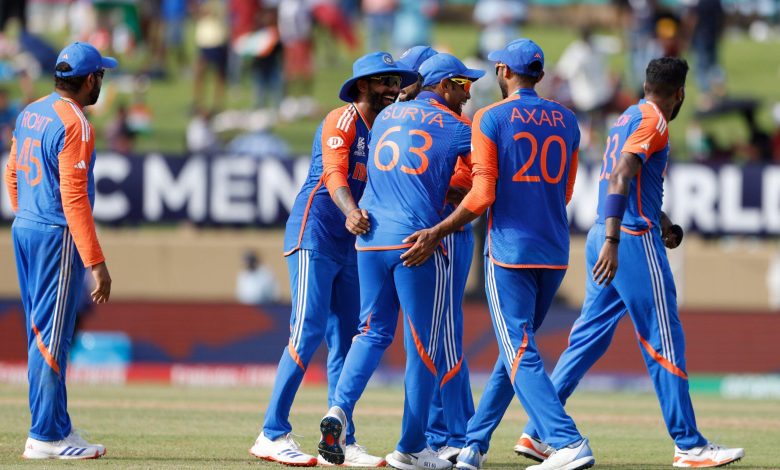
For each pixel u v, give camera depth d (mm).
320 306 25453
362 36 100625
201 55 81438
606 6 110188
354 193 25750
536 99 24234
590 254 26203
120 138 72500
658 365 25375
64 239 25109
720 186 62562
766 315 56156
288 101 83312
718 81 83375
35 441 25344
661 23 82250
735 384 55812
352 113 25391
